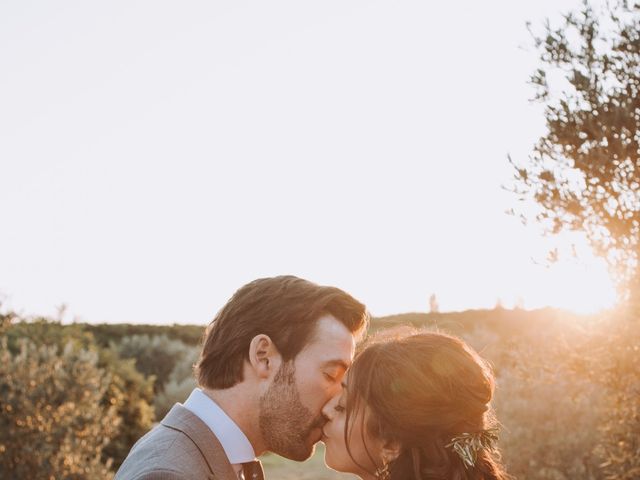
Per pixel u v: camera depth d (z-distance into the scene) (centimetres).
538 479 811
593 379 509
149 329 2125
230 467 245
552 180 488
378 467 265
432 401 254
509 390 865
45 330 1091
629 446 525
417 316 1744
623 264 478
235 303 271
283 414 264
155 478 223
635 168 470
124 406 1134
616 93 477
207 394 264
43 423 897
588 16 484
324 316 272
